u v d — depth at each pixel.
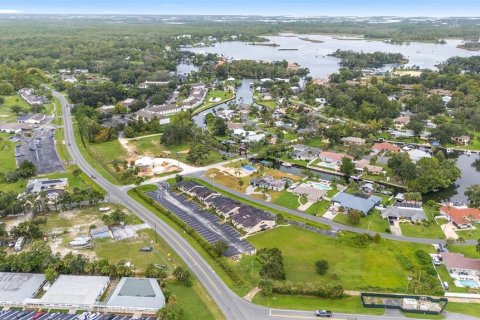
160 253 133.75
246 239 143.62
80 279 117.69
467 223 154.62
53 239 142.50
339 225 155.12
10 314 106.06
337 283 115.94
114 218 151.12
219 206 162.38
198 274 122.81
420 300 112.00
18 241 138.12
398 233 150.00
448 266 126.44
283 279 120.25
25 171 193.25
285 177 199.38
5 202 156.88
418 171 194.62
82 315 105.50
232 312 106.69
